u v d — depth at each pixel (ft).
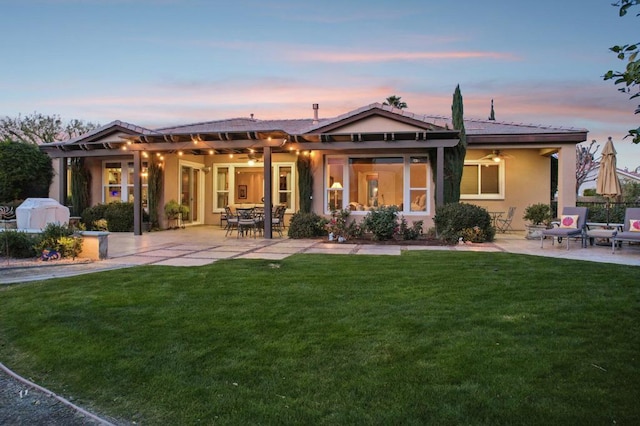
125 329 12.72
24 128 90.12
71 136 95.71
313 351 10.93
